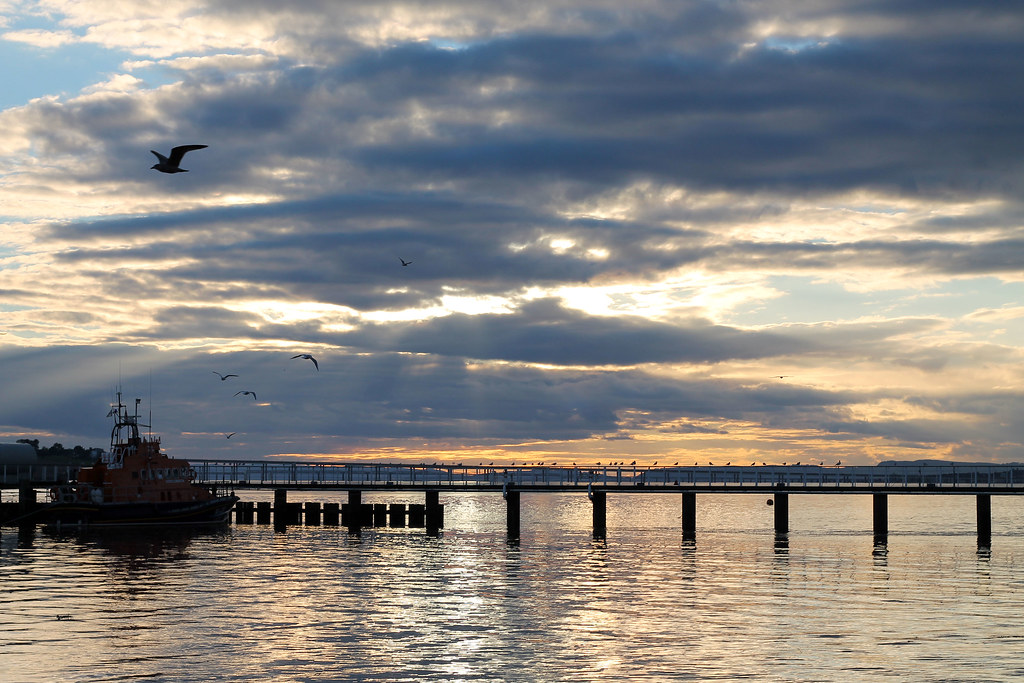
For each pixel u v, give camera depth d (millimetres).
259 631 40375
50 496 96625
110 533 86750
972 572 58500
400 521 97188
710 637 39406
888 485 88000
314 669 34438
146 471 93125
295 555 67938
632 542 79000
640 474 90688
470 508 162250
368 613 44281
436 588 51656
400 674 33906
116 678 33219
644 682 32969
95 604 46469
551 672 34156
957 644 38156
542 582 53812
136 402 94625
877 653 36719
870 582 54031
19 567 60625
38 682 32750
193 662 35312
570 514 132750
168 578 55438
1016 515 135000
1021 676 33625
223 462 103562
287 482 101125
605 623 42125
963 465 88312
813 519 118375
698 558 66062
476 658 36000
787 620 42750
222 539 81312
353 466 100625
